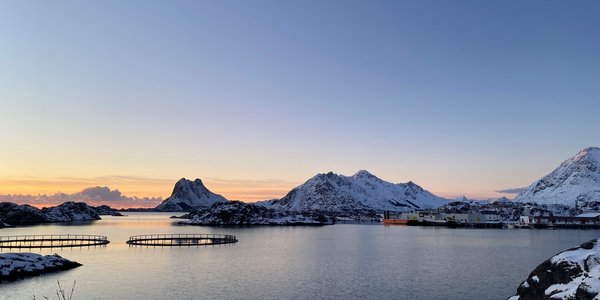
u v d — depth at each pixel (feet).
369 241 529.45
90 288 200.85
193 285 210.38
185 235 569.23
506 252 387.96
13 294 186.29
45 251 353.31
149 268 263.70
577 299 98.07
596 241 115.96
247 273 248.73
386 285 213.05
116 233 618.85
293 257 334.65
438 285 213.05
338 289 202.80
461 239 577.43
